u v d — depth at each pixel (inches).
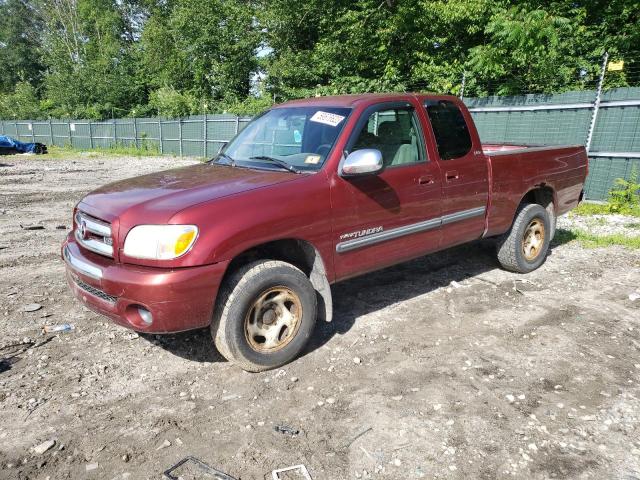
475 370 139.6
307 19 919.0
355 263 154.6
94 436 112.0
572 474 99.7
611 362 144.5
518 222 213.9
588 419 117.3
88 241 136.8
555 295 197.9
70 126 1379.2
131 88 1451.8
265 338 138.0
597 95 395.9
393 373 138.2
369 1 751.1
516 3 577.6
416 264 238.4
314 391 129.8
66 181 583.8
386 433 112.4
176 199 129.0
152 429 114.6
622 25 551.5
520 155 206.1
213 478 99.0
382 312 180.7
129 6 1872.5
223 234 123.5
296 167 149.8
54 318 175.0
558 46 493.7
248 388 131.6
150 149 1102.4
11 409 121.3
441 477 99.0
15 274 223.3
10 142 1081.4
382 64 754.2
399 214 162.2
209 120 911.7
